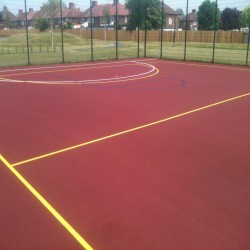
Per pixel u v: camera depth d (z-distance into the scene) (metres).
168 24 60.88
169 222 3.72
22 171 4.96
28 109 8.66
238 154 5.65
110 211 3.94
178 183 4.61
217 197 4.25
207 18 45.53
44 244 3.37
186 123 7.43
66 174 4.86
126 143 6.14
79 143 6.13
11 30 50.59
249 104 9.34
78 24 65.50
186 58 23.61
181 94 10.70
